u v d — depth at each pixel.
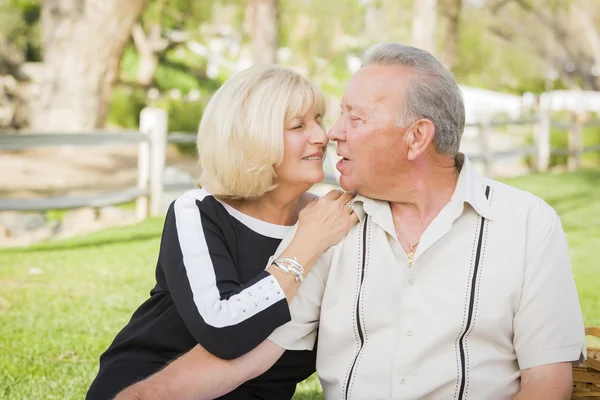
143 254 6.14
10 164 12.01
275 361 2.20
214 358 2.09
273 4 12.23
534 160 14.96
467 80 29.33
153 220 7.68
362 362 2.15
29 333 4.09
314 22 24.03
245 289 2.09
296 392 3.35
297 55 24.20
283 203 2.32
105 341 4.00
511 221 2.13
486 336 2.10
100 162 13.28
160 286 2.29
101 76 12.31
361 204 2.24
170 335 2.23
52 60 12.28
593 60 30.97
